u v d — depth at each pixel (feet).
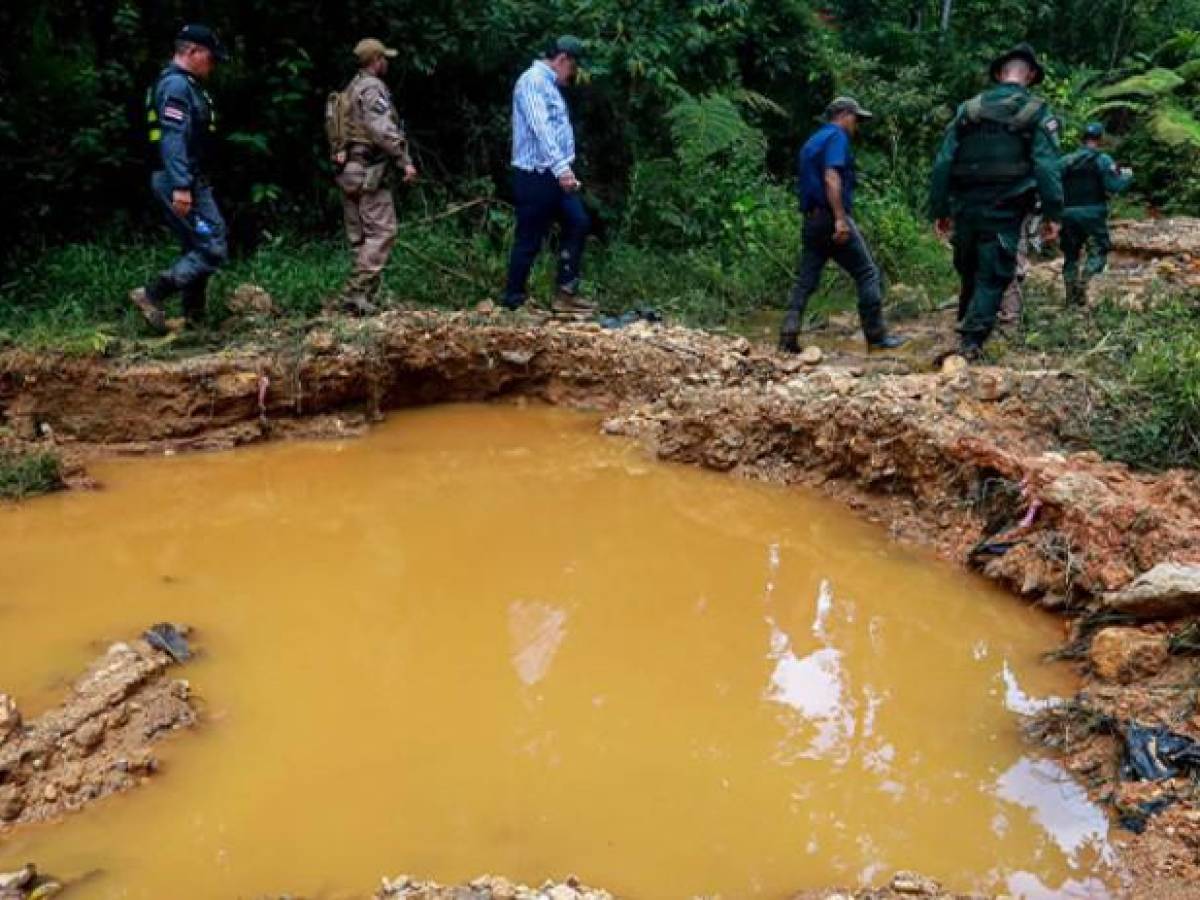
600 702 13.60
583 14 35.55
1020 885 10.24
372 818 11.27
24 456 20.18
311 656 14.53
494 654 14.75
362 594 16.44
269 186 30.58
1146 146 55.72
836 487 20.06
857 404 19.84
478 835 11.02
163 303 24.97
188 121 22.34
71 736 12.03
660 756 12.44
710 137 35.29
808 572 17.34
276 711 13.19
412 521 19.20
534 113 25.44
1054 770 11.96
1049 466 16.69
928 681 14.07
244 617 15.57
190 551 17.74
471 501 20.10
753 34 43.42
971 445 17.65
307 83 31.30
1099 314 25.23
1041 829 11.03
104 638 14.70
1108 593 14.23
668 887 10.30
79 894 10.09
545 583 16.98
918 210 42.98
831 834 11.07
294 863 10.58
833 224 24.47
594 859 10.68
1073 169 29.17
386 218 25.77
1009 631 15.16
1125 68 61.21
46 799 11.28
